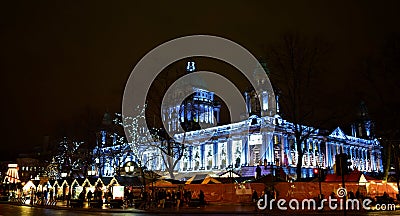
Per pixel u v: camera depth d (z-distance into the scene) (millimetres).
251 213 35656
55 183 71062
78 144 90062
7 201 67312
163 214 36656
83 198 53969
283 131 119500
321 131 63125
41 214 35688
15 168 98438
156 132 74125
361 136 151375
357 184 46969
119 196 49812
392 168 80625
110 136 98812
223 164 124562
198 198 47750
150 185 57656
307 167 121188
